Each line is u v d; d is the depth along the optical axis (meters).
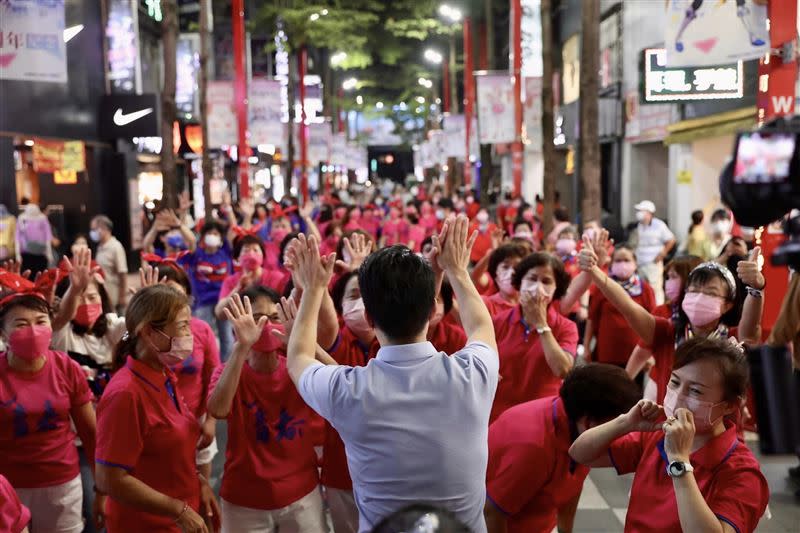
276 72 37.53
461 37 43.81
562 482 3.43
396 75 51.44
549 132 15.66
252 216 18.02
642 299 7.35
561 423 3.35
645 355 5.72
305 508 4.15
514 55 18.95
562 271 5.38
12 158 16.23
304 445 4.16
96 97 21.11
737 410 2.85
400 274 2.72
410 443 2.63
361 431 2.67
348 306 4.36
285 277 8.00
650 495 2.96
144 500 3.65
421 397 2.68
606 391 3.23
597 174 13.29
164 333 3.71
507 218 19.02
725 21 8.01
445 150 34.75
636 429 2.95
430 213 24.80
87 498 5.36
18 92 16.66
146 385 3.76
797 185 2.05
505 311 5.25
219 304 7.04
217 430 8.05
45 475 4.43
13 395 4.34
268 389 4.09
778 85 7.77
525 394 4.97
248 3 34.28
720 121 15.18
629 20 21.86
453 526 1.65
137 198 22.78
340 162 43.69
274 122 20.69
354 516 4.21
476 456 2.71
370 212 21.80
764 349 2.15
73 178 20.50
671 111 18.47
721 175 2.16
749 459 2.84
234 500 4.11
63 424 4.51
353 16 29.36
